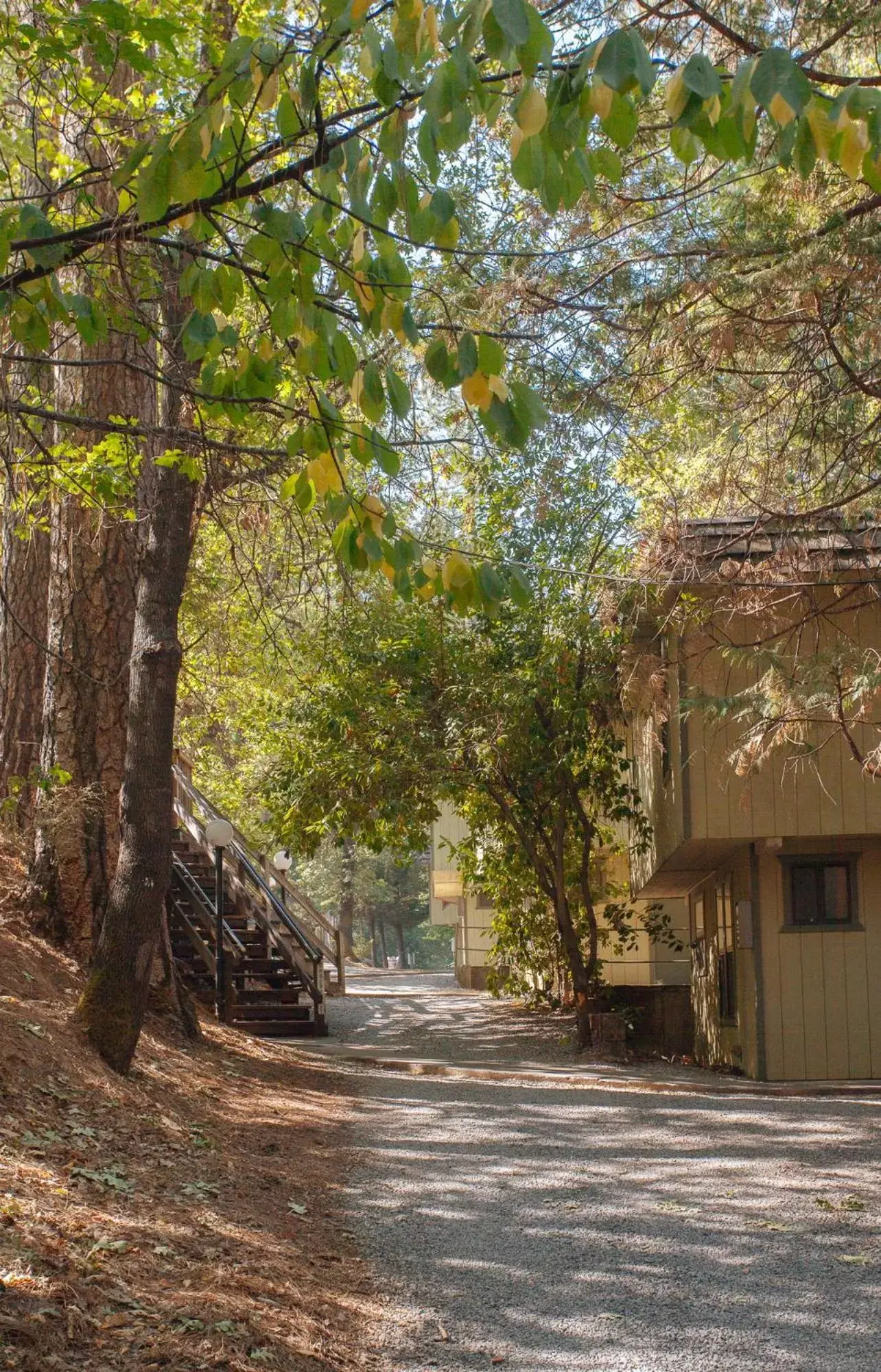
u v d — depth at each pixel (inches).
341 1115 441.1
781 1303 237.5
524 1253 269.3
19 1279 188.4
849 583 405.4
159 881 393.4
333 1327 213.8
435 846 1514.5
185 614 592.7
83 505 343.3
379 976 1642.5
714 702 422.9
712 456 422.9
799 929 613.6
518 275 337.7
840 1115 459.8
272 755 941.8
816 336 342.0
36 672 591.8
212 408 178.2
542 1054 673.6
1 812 417.7
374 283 142.2
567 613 618.2
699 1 318.3
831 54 342.3
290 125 143.1
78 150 262.8
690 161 124.3
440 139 119.8
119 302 213.5
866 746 581.0
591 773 726.5
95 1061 366.3
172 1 299.1
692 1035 799.7
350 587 347.3
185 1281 212.2
